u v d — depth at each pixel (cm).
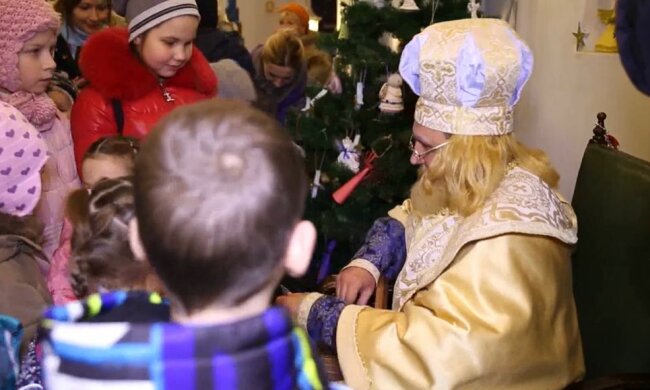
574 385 135
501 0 271
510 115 142
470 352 128
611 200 154
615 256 150
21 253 119
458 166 139
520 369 131
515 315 130
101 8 294
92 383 62
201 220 63
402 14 207
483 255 133
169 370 61
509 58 135
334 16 496
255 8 609
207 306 67
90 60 186
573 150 231
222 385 62
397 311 146
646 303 140
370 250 174
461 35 137
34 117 168
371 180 220
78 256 101
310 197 230
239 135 66
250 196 64
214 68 266
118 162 144
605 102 213
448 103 139
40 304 113
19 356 98
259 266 66
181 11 187
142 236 66
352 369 138
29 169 126
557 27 238
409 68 146
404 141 212
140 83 189
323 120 224
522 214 134
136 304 80
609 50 212
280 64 308
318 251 244
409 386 132
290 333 66
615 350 147
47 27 164
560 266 137
